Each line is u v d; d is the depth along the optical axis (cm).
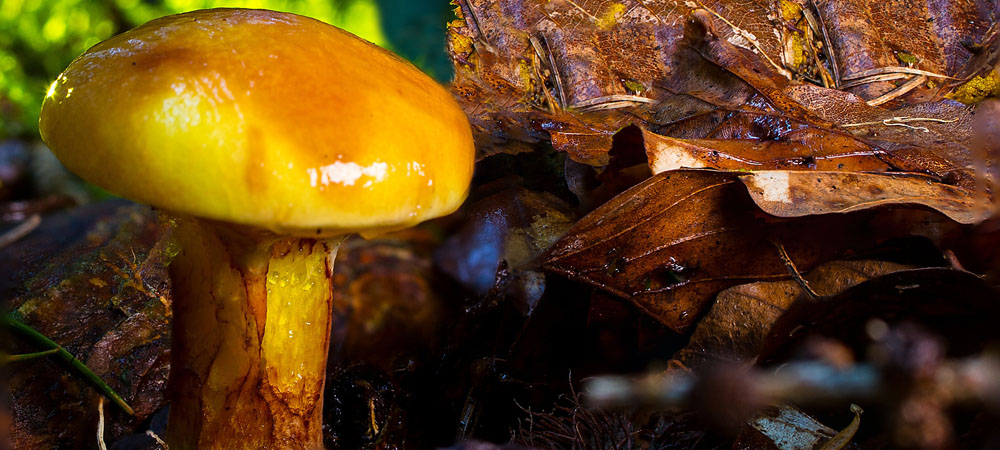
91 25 79
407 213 23
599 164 29
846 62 30
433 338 30
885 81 29
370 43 25
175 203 23
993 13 30
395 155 23
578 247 27
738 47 30
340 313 31
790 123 28
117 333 29
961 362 25
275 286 24
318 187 23
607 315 28
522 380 28
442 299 31
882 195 27
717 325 28
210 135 23
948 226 27
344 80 23
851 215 27
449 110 24
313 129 23
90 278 31
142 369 29
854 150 28
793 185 27
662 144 28
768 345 26
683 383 27
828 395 26
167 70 23
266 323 24
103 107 23
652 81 30
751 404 26
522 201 31
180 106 23
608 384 27
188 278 25
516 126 30
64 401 28
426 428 28
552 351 28
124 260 32
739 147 28
